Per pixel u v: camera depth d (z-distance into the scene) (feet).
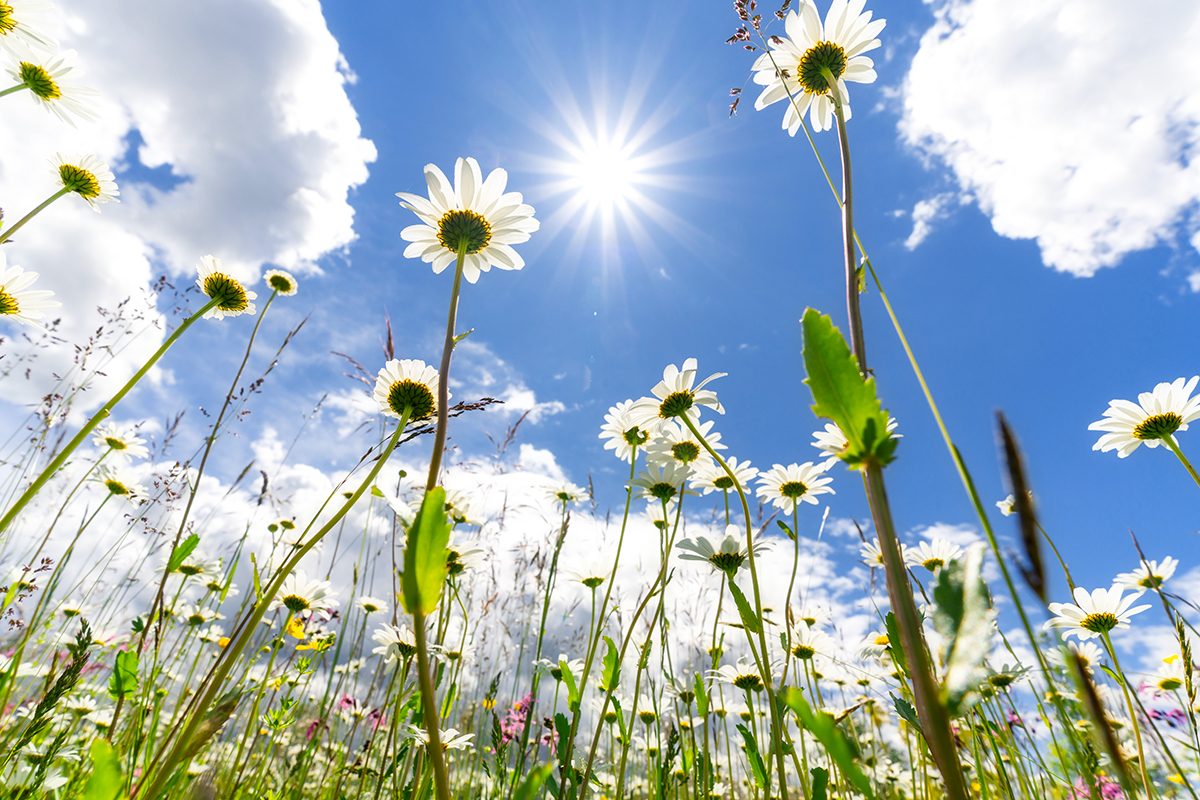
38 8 1.08
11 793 0.62
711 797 0.99
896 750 1.20
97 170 1.14
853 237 0.41
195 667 0.98
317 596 0.93
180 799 0.60
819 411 0.25
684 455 0.95
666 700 1.09
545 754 0.99
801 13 0.77
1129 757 0.78
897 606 0.23
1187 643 0.76
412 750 0.84
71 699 0.91
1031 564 0.17
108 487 1.19
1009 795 0.70
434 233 0.73
